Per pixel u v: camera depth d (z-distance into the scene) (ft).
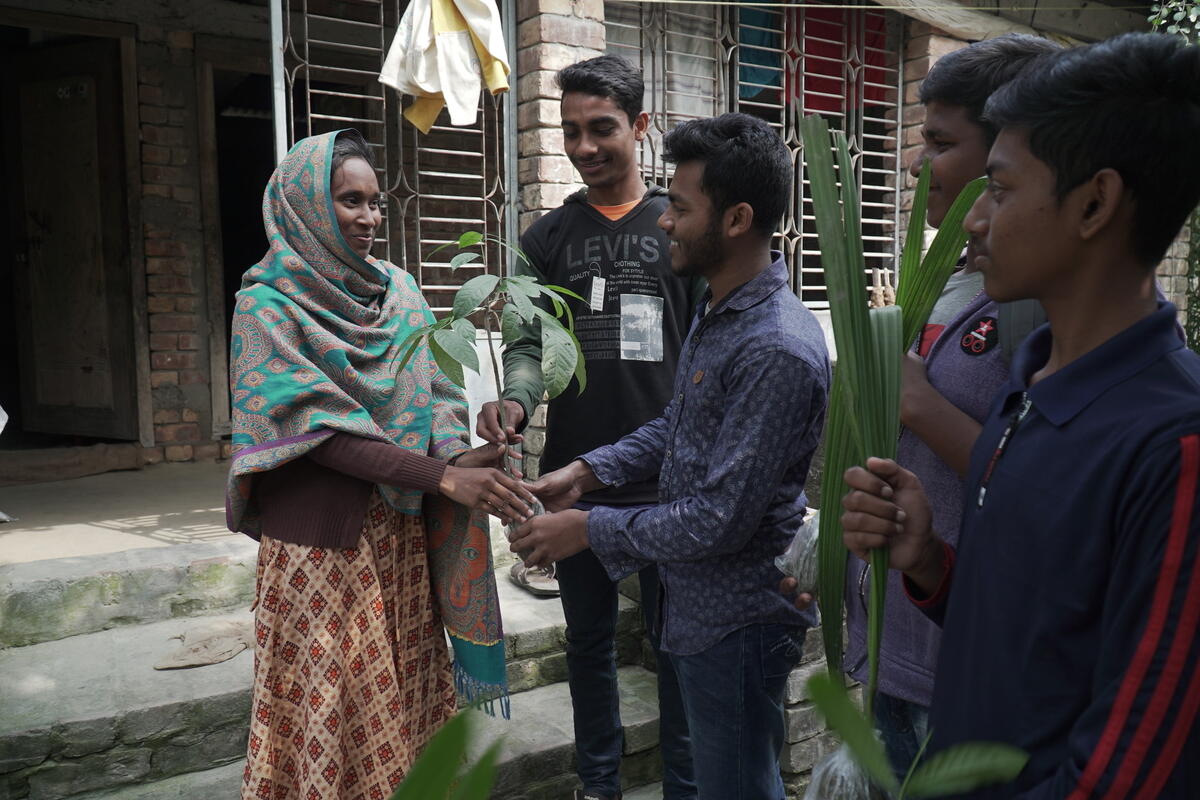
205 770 8.87
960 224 3.59
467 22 11.90
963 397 4.31
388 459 6.68
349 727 6.89
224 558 10.91
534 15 12.94
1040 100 2.86
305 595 6.80
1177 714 2.47
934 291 3.74
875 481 3.43
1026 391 3.25
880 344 3.61
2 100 18.52
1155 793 2.48
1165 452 2.58
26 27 16.34
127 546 11.78
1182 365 2.79
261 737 6.79
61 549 11.62
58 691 8.87
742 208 5.62
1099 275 2.91
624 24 14.26
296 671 6.84
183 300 18.15
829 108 16.74
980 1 17.01
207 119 18.12
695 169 5.67
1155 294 3.02
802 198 16.38
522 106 13.33
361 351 7.00
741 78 15.69
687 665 6.04
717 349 5.77
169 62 17.72
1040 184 2.89
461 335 5.89
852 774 3.61
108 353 17.78
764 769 6.03
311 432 6.66
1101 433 2.81
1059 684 2.87
